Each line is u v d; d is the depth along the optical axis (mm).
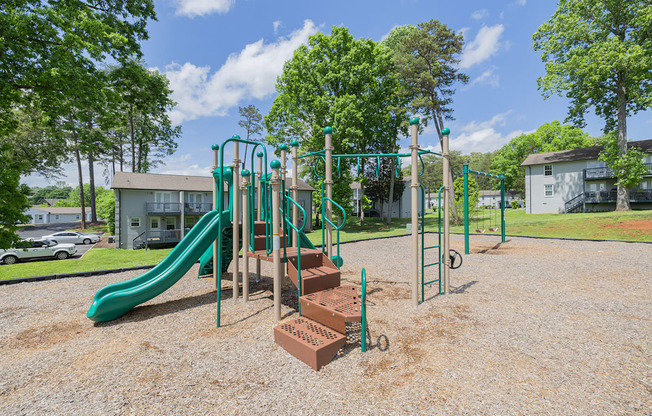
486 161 76750
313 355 2896
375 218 36031
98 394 2539
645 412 2223
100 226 39594
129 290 4469
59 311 4809
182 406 2361
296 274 4020
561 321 4062
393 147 27734
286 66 22953
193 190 24688
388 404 2350
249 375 2812
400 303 4906
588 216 20484
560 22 20703
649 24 18078
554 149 43906
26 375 2865
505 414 2211
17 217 9531
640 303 4777
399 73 22703
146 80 13148
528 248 11148
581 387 2553
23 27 9023
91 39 10609
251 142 4988
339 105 20203
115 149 38062
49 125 10547
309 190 27766
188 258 4953
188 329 3977
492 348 3293
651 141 26609
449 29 23109
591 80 19312
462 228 20984
